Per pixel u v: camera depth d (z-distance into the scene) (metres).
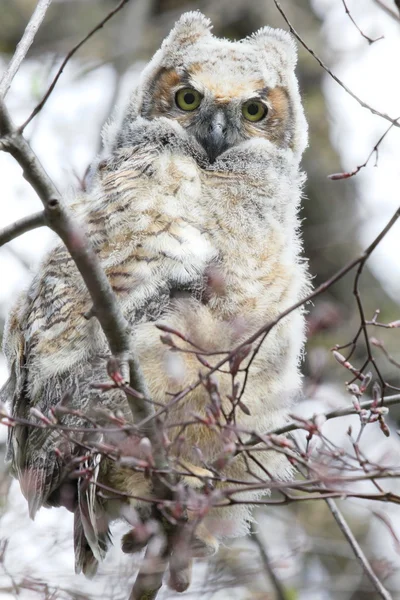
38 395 9.84
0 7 20.55
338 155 19.23
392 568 11.20
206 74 11.91
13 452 10.59
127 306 9.60
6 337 11.16
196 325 9.32
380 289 18.09
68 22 20.38
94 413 9.07
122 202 10.03
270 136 12.05
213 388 7.66
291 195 11.53
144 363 9.41
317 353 9.66
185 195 10.23
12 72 8.60
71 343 9.73
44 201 7.52
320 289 7.54
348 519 15.57
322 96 19.67
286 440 7.79
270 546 14.27
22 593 10.06
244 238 10.18
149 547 8.66
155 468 7.66
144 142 11.54
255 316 9.87
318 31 19.56
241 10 19.92
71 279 9.94
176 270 9.72
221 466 7.70
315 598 14.41
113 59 18.77
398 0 7.60
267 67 12.19
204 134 11.60
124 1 8.03
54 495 10.27
